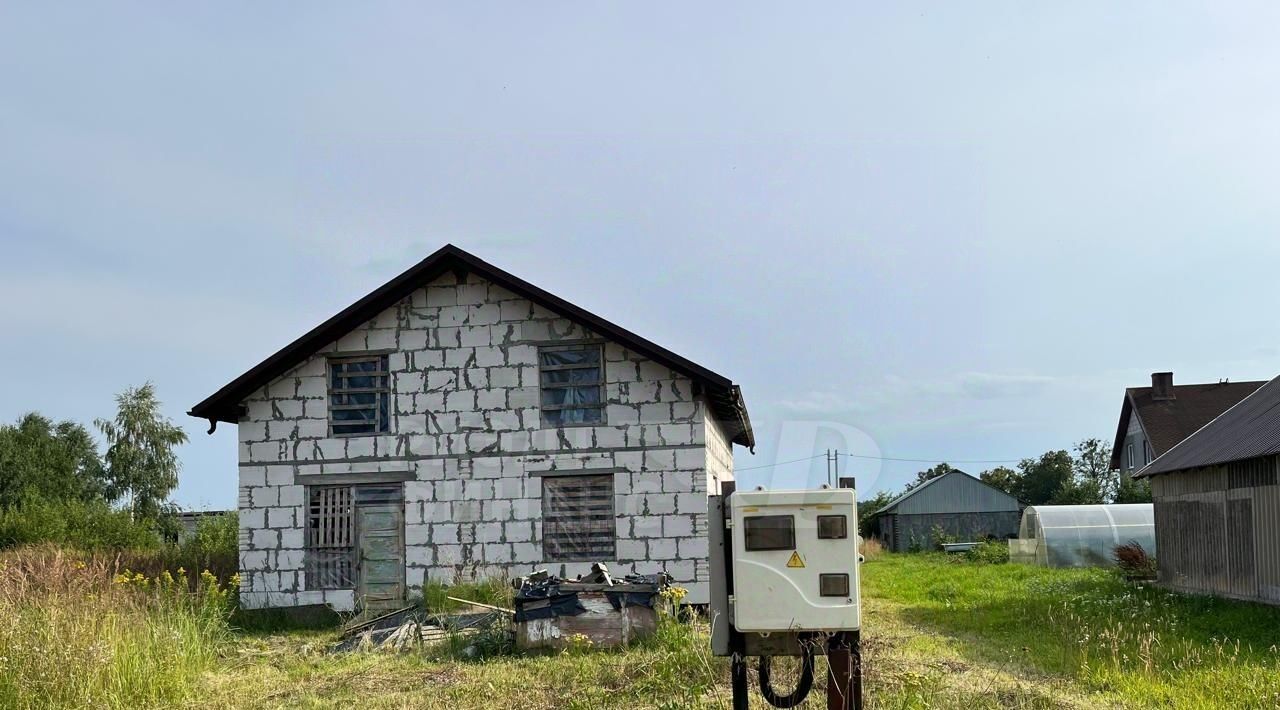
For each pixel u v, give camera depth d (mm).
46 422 61062
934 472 60062
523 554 19969
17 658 10820
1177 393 50438
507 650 14680
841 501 7535
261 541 20625
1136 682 10930
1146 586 23578
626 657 13289
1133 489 48562
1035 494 70438
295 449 20750
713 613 7875
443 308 20719
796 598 7504
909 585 26625
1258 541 18578
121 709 10859
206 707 11219
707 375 19438
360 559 20375
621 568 19656
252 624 19234
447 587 19172
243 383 20453
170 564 23297
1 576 13633
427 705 10898
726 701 9734
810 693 9461
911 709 9266
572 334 20312
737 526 7609
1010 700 10117
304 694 11859
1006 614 18203
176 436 55000
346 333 20875
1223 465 19906
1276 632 14922
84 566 15594
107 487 55688
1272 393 22500
